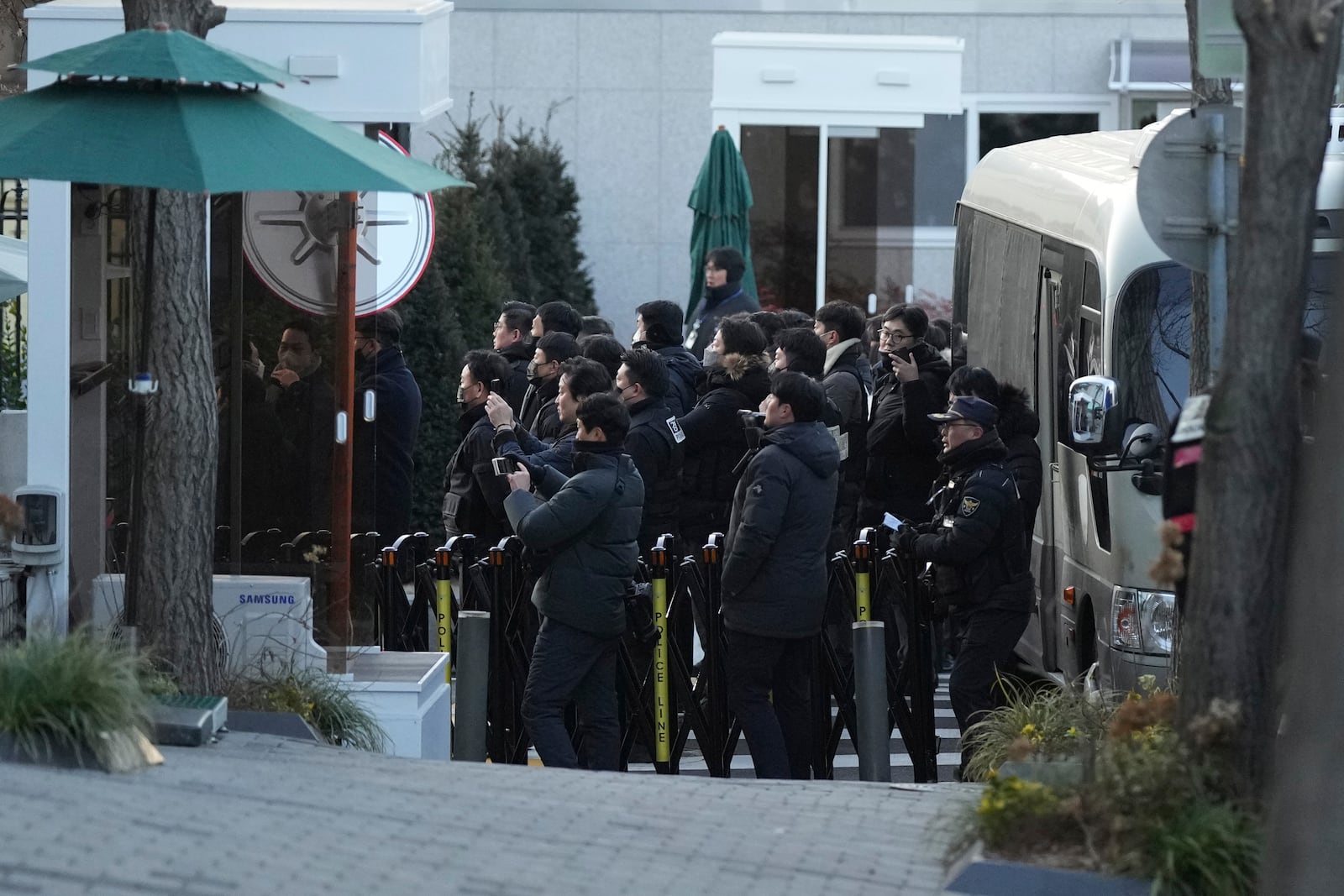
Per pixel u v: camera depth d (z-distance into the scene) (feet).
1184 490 77.46
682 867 68.85
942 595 112.88
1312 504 55.67
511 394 143.33
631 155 255.50
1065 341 133.69
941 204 246.68
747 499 106.11
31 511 99.45
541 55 254.27
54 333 101.14
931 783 94.58
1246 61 70.08
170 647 91.15
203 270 91.66
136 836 64.28
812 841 74.28
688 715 117.29
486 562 118.62
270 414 104.78
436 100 109.70
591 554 104.94
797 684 109.91
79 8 102.58
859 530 128.98
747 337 128.88
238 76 81.71
